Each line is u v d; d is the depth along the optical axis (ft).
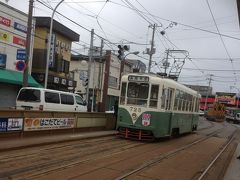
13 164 35.40
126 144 59.26
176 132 80.23
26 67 70.64
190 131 95.35
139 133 65.82
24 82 70.90
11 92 93.45
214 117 236.84
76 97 79.61
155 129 65.10
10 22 91.61
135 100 66.39
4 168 33.40
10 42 92.17
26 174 31.76
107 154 47.06
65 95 75.20
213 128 141.38
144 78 66.13
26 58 70.59
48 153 43.34
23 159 38.32
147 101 65.51
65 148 48.57
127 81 67.31
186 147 64.34
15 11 92.89
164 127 68.18
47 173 32.89
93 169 36.68
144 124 65.10
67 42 126.00
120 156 46.68
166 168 41.98
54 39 110.63
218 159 54.75
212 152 61.67
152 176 36.76
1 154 40.11
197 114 102.99
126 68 187.73
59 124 60.29
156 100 65.46
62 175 32.65
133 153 50.37
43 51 112.37
